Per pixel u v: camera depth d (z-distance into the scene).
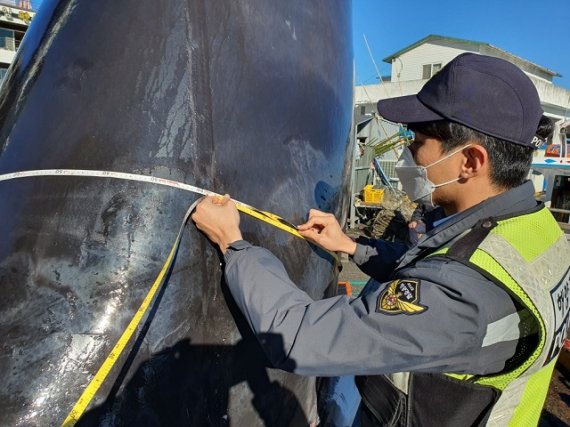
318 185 1.50
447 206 1.21
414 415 1.13
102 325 0.97
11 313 0.96
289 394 1.34
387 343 0.95
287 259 1.31
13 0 18.55
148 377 1.00
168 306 1.04
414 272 1.02
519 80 1.06
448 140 1.10
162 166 1.10
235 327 1.16
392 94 22.06
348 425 1.69
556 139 12.23
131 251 1.03
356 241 1.69
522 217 1.05
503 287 0.92
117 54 1.16
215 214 1.10
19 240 1.03
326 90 1.64
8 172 1.12
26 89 1.23
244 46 1.34
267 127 1.35
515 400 1.06
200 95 1.19
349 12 2.09
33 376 0.92
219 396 1.12
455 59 1.10
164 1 1.21
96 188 1.05
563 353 4.21
